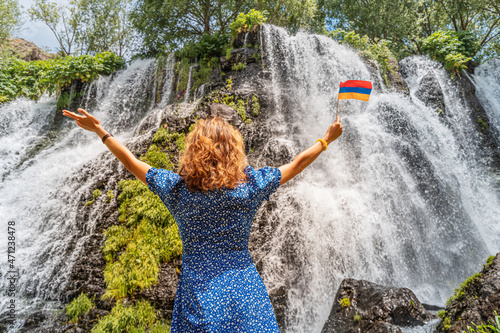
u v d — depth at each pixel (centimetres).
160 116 905
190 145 158
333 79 1045
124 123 1116
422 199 853
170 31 1438
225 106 850
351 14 1669
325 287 659
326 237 700
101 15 1725
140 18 1398
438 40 1276
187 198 151
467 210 886
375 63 1148
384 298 459
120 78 1209
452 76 1225
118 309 575
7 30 1382
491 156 1121
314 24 1530
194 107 892
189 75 1093
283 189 740
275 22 1298
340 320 474
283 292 626
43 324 570
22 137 1077
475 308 339
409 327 431
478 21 1712
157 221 670
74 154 926
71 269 655
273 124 886
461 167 1018
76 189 786
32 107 1195
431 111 1125
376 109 998
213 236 150
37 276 667
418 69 1263
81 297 610
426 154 948
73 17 1711
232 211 151
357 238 715
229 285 146
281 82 980
